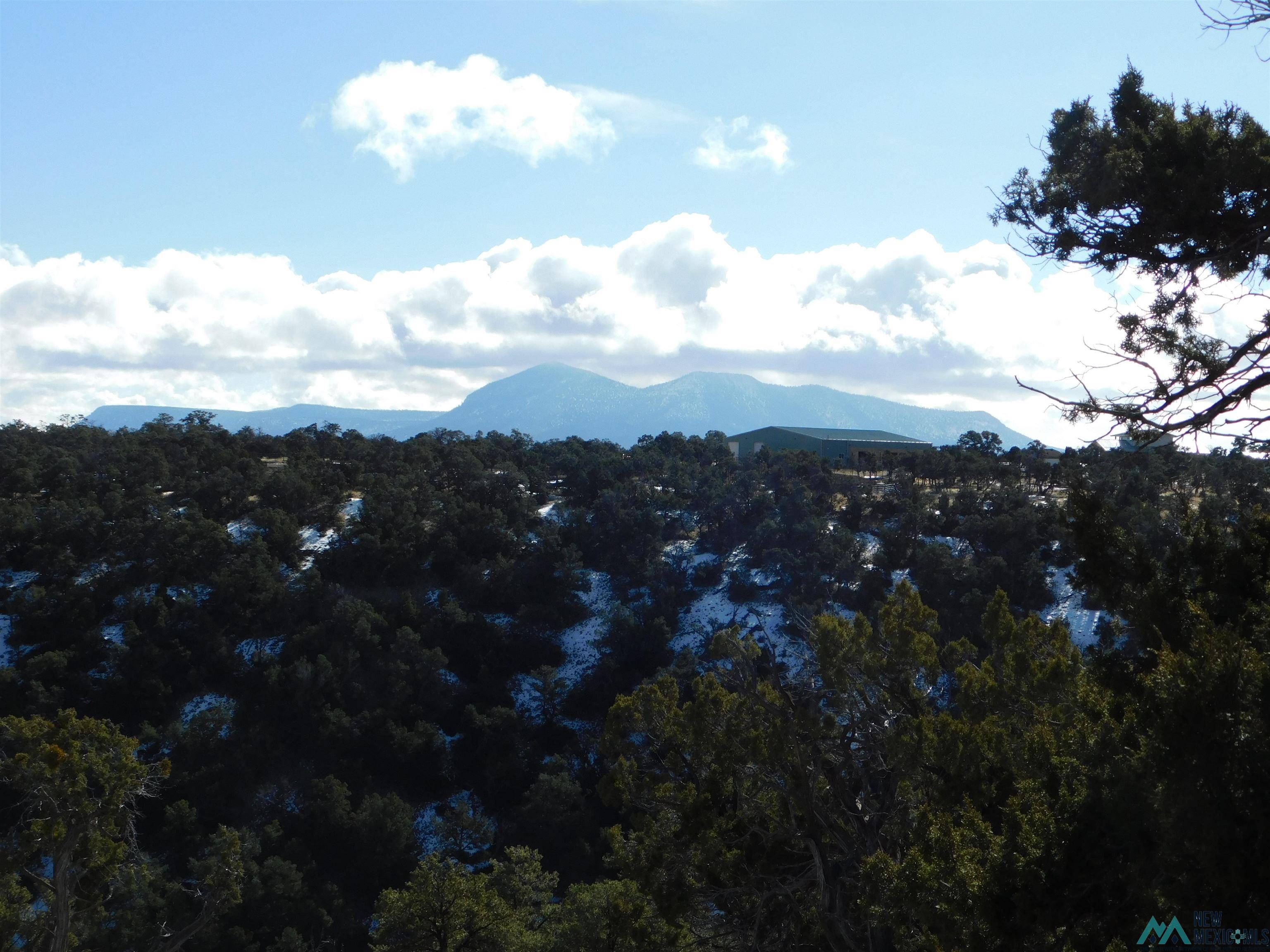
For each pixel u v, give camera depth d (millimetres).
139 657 70875
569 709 72875
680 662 67875
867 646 17562
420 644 78312
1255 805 7562
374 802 59438
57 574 79188
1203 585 11180
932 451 107188
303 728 68688
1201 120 10852
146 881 41906
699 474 110125
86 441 117375
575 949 28156
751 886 17141
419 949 28234
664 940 18156
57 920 22297
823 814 16969
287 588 82188
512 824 62500
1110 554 11922
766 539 83188
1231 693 7953
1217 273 10727
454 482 108625
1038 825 9461
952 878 9984
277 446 122750
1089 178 10844
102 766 23359
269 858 54094
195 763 63531
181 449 112000
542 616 81250
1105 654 11836
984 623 18219
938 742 14391
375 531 90312
